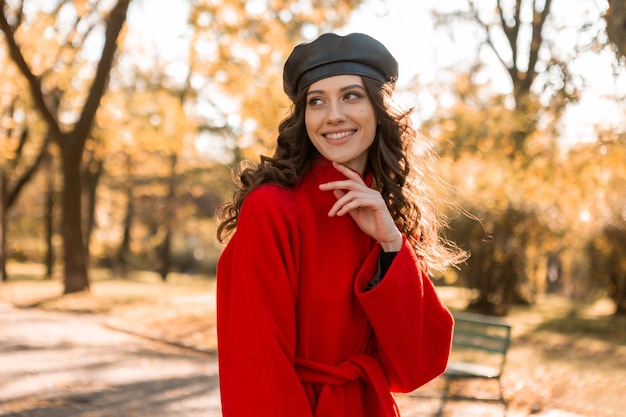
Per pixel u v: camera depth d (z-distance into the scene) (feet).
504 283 49.57
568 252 57.67
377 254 6.24
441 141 49.85
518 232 48.19
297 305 5.99
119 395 23.49
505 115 47.80
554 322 47.75
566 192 47.93
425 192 7.16
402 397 23.93
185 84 77.05
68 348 32.71
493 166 48.75
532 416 21.66
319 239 6.05
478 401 23.56
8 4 56.08
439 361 6.48
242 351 5.66
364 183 6.33
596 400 23.54
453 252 7.47
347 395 6.06
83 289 59.67
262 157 6.30
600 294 59.16
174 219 126.21
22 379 25.20
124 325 41.34
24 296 58.59
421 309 6.05
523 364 30.17
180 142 66.80
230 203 6.77
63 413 20.83
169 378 26.78
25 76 54.54
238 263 5.82
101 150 68.08
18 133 85.20
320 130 6.17
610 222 51.65
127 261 140.87
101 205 127.85
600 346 37.32
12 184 94.53
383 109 6.27
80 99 65.57
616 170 43.29
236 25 52.47
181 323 42.09
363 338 6.24
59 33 61.62
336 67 6.14
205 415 21.42
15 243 144.25
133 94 72.08
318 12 53.88
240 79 54.54
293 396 5.61
